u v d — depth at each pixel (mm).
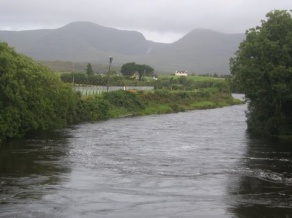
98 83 132625
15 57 53812
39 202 24625
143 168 34750
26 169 33438
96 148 44625
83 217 22250
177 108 109125
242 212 23672
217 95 140375
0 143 46281
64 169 33750
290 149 45656
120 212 23203
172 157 40000
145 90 112625
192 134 58812
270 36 55656
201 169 34656
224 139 53719
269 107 58594
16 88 48344
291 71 52219
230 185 29562
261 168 35250
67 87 64688
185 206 24578
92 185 28875
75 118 72938
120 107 92438
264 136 57156
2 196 25672
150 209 23859
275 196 26938
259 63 55250
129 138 53312
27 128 53312
